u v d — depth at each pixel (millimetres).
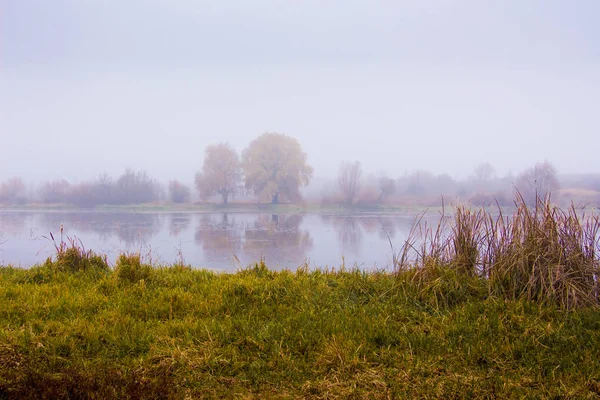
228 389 3795
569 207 6309
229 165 59906
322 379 3945
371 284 6371
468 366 4160
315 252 20250
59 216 44062
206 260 17641
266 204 59875
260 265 7406
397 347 4500
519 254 5941
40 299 5707
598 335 4621
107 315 5176
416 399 3617
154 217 43531
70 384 3637
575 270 5773
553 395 3627
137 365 4059
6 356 4090
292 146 59000
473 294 5863
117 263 7383
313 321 5082
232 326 4852
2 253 18172
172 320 5094
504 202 23453
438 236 6930
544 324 4871
